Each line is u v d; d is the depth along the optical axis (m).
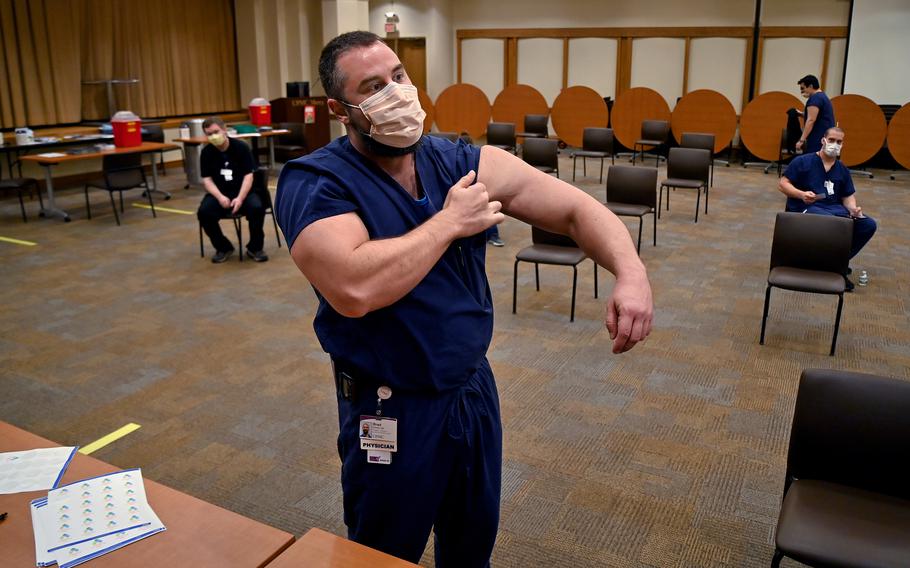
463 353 1.42
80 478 1.52
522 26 12.41
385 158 1.36
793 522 1.79
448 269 1.39
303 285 5.05
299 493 2.63
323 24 11.09
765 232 6.43
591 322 4.29
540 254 4.33
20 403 3.32
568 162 10.46
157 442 2.98
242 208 5.52
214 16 10.79
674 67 11.54
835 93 10.61
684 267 5.39
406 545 1.49
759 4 10.74
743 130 9.91
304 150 9.45
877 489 1.89
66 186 8.91
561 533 2.38
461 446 1.46
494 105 11.45
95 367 3.71
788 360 3.74
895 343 3.95
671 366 3.68
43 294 4.86
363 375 1.41
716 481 2.68
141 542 1.31
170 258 5.74
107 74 9.55
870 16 9.87
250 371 3.66
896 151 9.19
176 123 10.14
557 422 3.12
